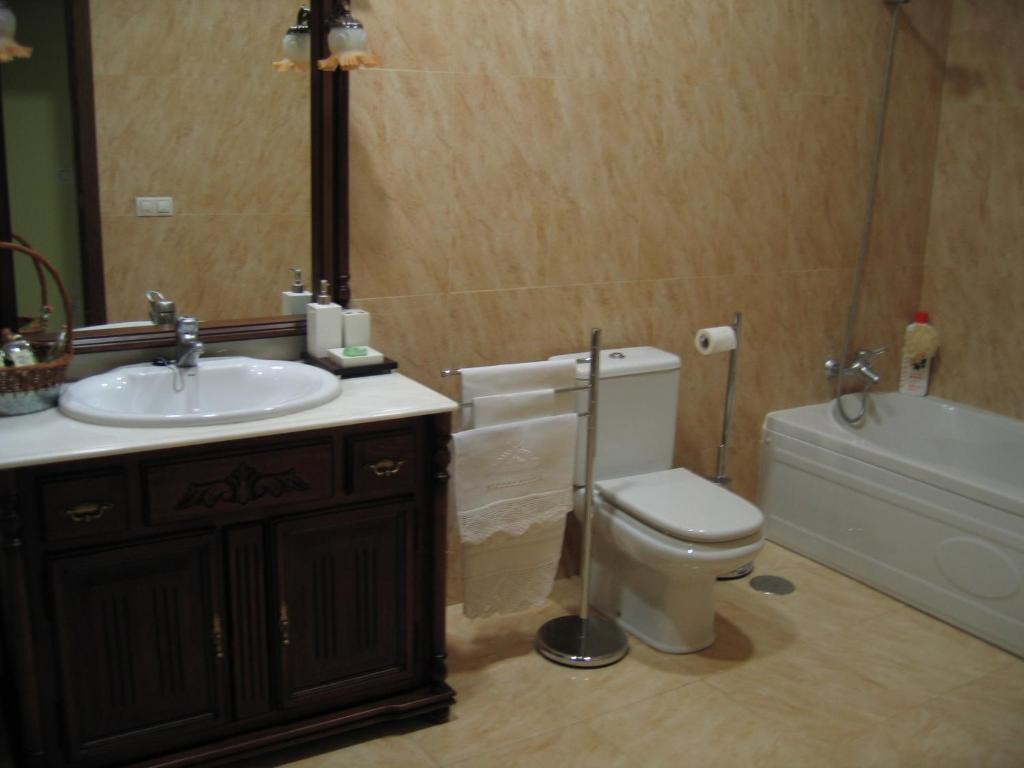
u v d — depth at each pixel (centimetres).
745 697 257
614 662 272
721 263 324
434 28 257
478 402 248
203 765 214
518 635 286
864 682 265
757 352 342
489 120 271
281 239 249
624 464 298
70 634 196
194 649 210
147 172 231
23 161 219
